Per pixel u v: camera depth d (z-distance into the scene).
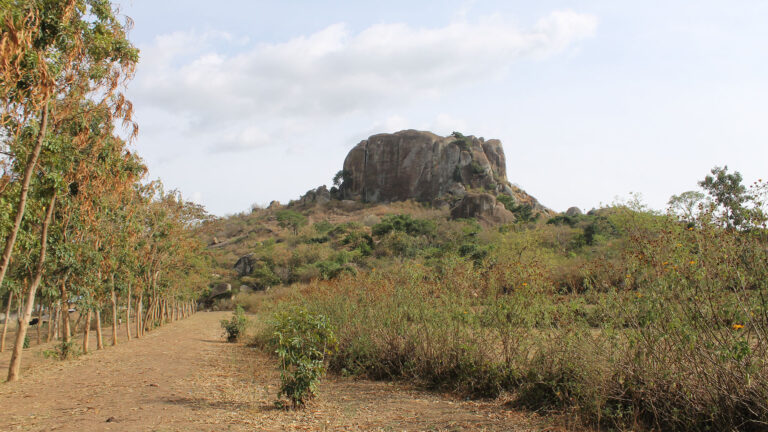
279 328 8.12
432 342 9.20
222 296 54.56
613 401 6.04
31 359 15.67
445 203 105.06
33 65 8.24
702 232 5.60
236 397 8.73
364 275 13.20
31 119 8.89
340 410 7.48
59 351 15.20
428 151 118.00
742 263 5.27
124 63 10.40
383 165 122.19
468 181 114.50
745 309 4.95
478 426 6.21
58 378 11.29
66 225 12.95
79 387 9.95
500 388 7.81
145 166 15.52
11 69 7.69
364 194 123.19
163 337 23.31
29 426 6.59
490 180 113.69
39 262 11.38
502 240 41.78
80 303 14.18
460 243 58.44
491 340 8.25
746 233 5.32
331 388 9.35
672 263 5.57
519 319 7.80
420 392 8.64
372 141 126.75
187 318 41.75
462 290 9.05
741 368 4.89
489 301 8.34
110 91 10.37
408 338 9.86
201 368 12.57
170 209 23.31
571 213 100.44
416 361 9.47
